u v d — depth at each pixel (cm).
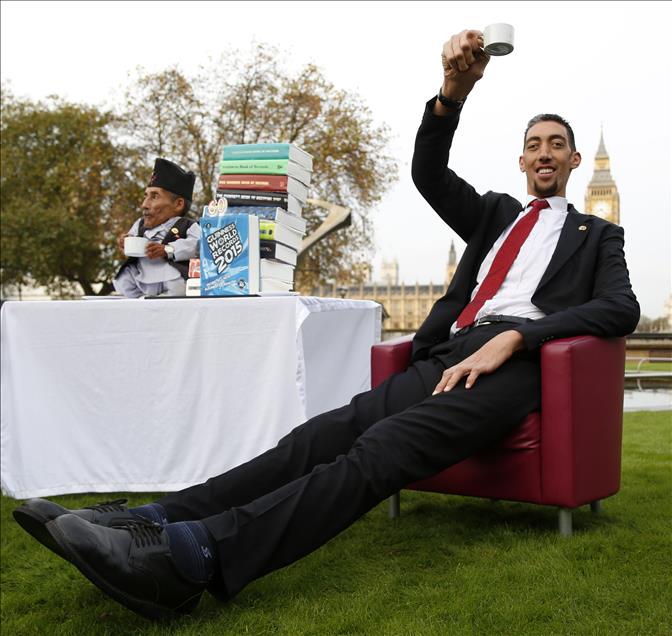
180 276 293
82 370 268
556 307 214
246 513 152
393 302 7919
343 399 312
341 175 1878
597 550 192
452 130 217
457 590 167
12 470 271
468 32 193
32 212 2066
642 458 343
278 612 158
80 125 2186
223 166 282
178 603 150
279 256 275
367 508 163
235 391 255
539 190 237
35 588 185
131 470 265
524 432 199
